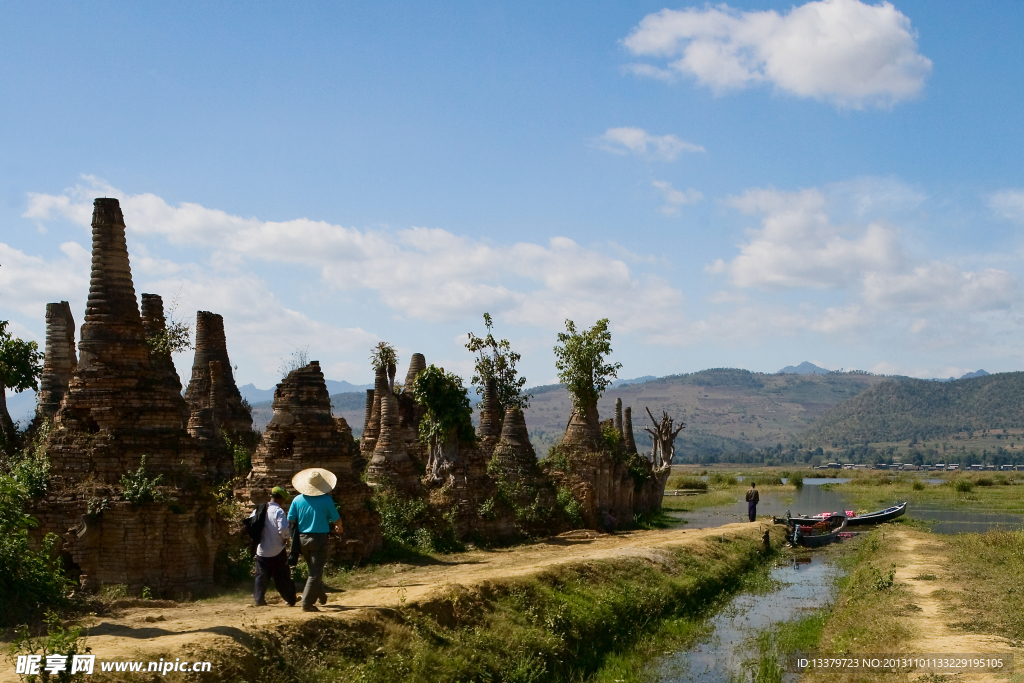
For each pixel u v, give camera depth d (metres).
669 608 26.91
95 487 19.00
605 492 48.78
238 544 23.09
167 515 19.27
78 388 20.05
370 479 33.88
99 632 13.82
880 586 28.64
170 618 15.42
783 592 32.69
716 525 56.06
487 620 19.41
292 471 25.73
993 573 30.02
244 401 38.44
